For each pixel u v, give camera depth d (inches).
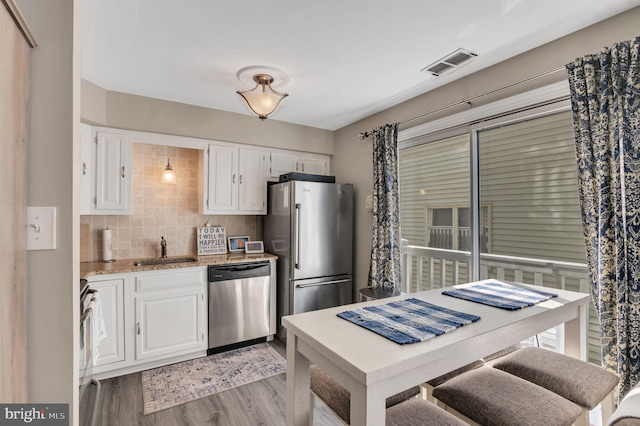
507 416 41.4
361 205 137.7
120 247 120.2
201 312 113.7
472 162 94.3
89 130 104.2
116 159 109.0
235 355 116.3
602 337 63.4
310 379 52.7
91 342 73.4
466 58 84.4
